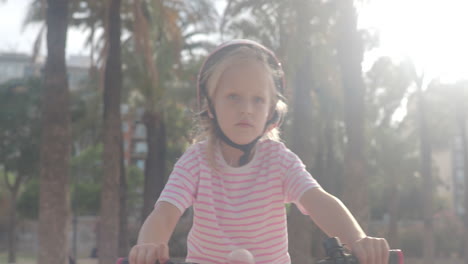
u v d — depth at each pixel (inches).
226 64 47.7
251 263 35.9
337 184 1080.8
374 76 916.6
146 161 800.3
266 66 48.9
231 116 47.5
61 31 461.4
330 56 612.4
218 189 52.8
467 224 1142.3
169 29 622.2
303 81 589.9
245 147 49.4
